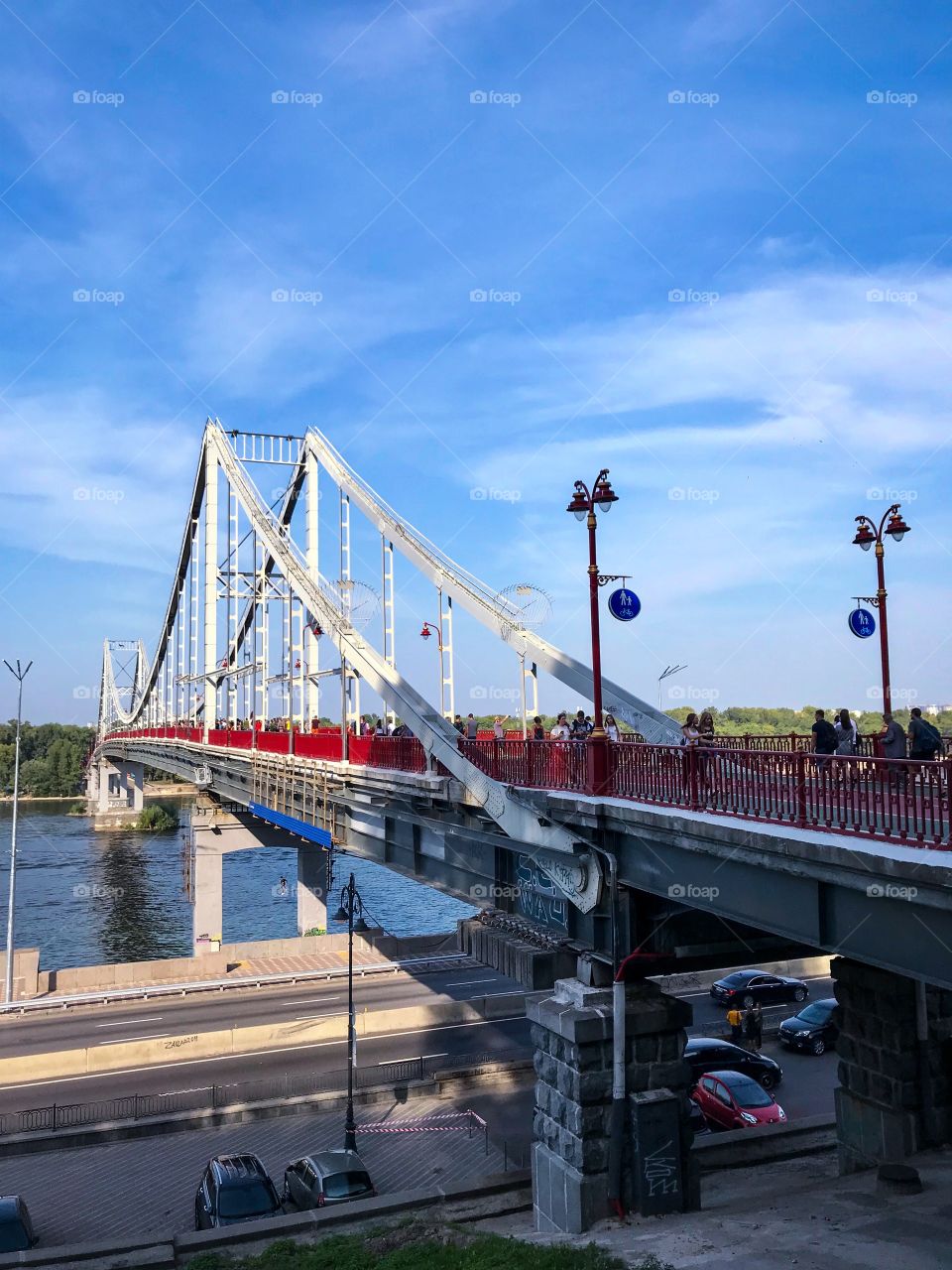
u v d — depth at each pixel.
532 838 18.02
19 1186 25.61
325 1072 32.78
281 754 38.78
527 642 25.89
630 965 17.06
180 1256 18.89
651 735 22.39
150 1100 30.38
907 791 10.41
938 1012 21.19
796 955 18.02
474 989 44.44
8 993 43.25
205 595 66.94
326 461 46.50
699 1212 17.28
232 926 70.00
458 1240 17.48
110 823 127.56
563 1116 17.52
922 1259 14.34
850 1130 21.34
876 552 20.31
